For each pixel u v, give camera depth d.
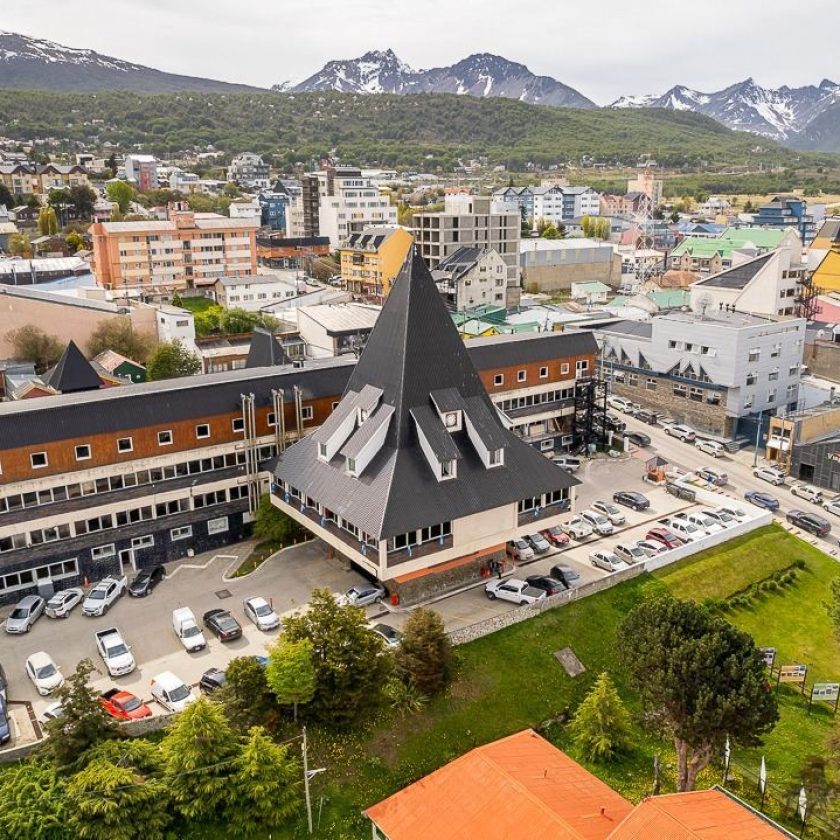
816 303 144.75
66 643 53.75
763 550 70.88
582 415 92.69
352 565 63.81
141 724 44.09
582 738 48.16
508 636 55.41
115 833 36.38
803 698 54.44
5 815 36.28
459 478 58.00
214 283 176.25
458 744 47.06
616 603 60.91
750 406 101.06
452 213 180.00
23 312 115.31
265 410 68.44
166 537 65.19
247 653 52.56
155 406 63.53
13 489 57.56
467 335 123.00
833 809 41.94
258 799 38.91
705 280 145.62
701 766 42.59
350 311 134.75
